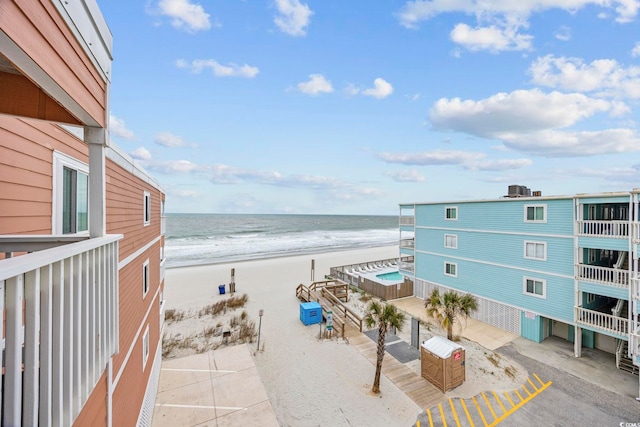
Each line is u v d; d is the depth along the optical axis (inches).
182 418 358.3
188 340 593.0
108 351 140.3
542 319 599.2
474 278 724.7
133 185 279.1
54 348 88.7
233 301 845.2
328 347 567.8
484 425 366.0
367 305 812.6
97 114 127.5
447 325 563.5
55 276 89.1
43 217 173.9
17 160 152.0
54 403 88.1
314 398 416.2
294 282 1104.8
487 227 696.4
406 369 488.1
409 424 368.5
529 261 613.3
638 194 460.4
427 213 849.5
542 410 391.2
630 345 447.2
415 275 885.2
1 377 71.2
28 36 75.9
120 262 230.8
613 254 601.6
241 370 463.8
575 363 509.0
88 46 114.2
